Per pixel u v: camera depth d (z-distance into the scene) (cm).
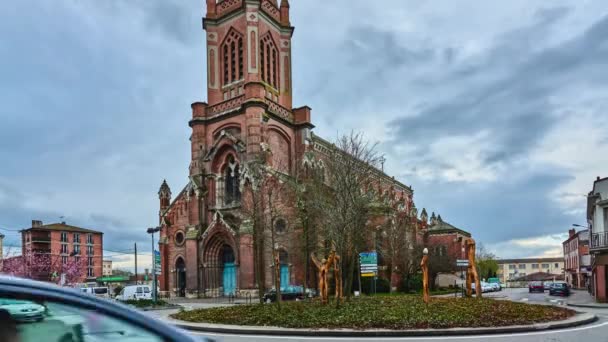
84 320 357
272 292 4153
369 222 4847
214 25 5772
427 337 1579
